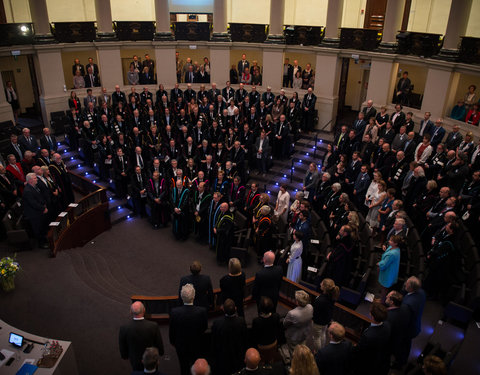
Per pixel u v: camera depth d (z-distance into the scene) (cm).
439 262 767
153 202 1188
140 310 524
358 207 1089
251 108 1491
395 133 1238
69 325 744
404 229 799
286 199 1073
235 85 1894
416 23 1703
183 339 553
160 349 543
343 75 1688
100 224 1184
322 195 1105
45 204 1032
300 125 1616
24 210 982
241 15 2139
